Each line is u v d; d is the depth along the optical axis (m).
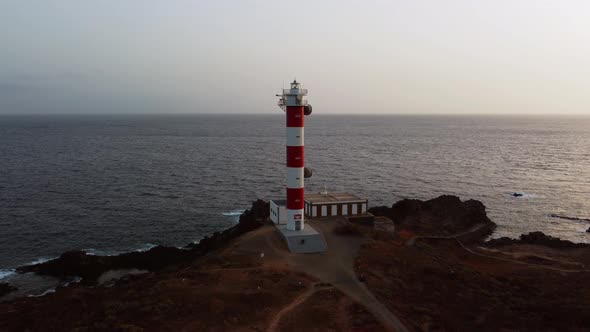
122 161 172.12
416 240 67.94
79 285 56.03
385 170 152.62
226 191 117.31
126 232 81.62
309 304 40.56
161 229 83.88
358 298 42.19
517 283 51.66
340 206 68.81
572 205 106.25
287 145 59.97
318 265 50.88
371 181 132.12
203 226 86.31
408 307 40.75
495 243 75.19
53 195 110.25
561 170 157.25
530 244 74.62
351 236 60.81
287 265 50.75
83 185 123.12
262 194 114.19
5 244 73.88
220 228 85.19
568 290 49.50
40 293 55.19
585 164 172.00
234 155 194.12
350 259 52.84
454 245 68.31
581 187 126.88
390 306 40.38
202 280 45.00
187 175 140.88
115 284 53.66
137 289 45.03
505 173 149.88
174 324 35.78
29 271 61.94
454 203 90.81
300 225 61.28
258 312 38.53
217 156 190.12
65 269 61.00
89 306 42.28
